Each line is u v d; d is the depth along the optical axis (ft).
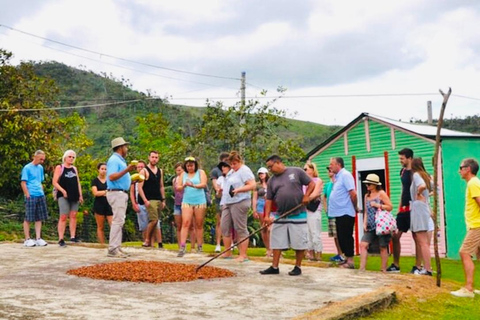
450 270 34.53
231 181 31.30
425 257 28.25
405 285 24.13
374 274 27.17
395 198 50.29
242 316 17.74
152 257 32.94
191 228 38.83
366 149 52.70
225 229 32.45
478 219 23.94
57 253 34.45
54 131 84.69
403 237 48.62
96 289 22.02
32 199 38.50
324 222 55.31
